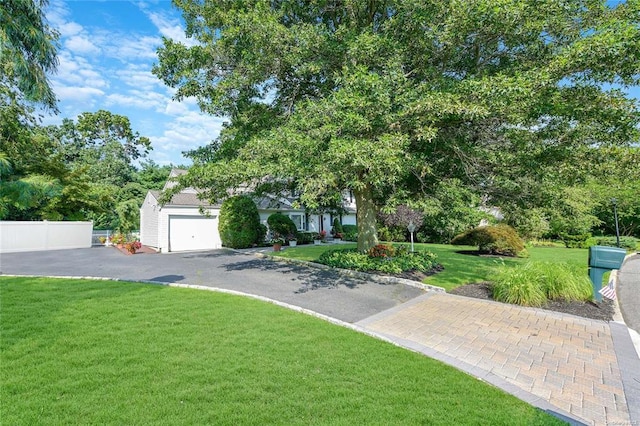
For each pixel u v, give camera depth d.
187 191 20.05
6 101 17.53
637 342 5.20
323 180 6.46
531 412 3.13
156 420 2.81
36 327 4.92
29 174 19.23
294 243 19.66
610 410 3.26
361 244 11.53
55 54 11.73
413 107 6.65
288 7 9.49
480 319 6.13
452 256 15.12
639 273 12.26
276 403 3.12
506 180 9.25
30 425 2.71
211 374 3.63
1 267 11.01
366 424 2.84
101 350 4.19
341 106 6.92
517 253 15.84
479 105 6.37
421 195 11.08
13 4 10.32
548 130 7.76
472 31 6.98
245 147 8.49
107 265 11.53
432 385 3.58
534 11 6.50
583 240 21.80
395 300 7.33
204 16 9.61
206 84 8.99
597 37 5.65
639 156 6.57
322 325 5.45
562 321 6.13
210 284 8.52
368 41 7.56
